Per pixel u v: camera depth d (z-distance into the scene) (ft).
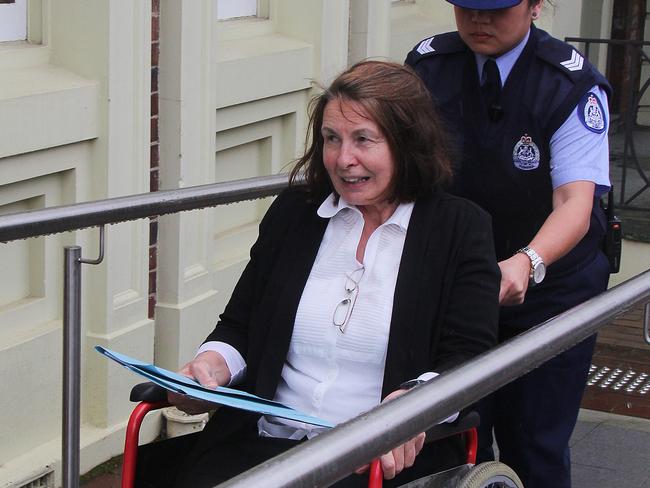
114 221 10.53
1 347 13.76
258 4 19.02
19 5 14.42
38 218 9.91
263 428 9.31
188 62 15.92
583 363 10.82
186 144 16.15
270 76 18.01
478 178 10.32
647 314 9.11
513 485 8.93
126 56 14.78
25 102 13.48
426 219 8.99
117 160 14.87
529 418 10.77
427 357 8.79
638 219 23.22
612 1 27.53
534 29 10.30
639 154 25.84
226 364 9.41
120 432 15.39
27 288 14.57
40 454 14.44
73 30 14.51
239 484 5.21
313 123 9.38
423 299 8.81
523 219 10.37
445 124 9.96
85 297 14.94
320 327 9.04
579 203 9.87
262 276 9.49
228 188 11.59
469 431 9.00
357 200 9.00
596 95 10.12
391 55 21.95
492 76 10.14
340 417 8.96
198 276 16.70
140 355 15.69
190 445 9.36
